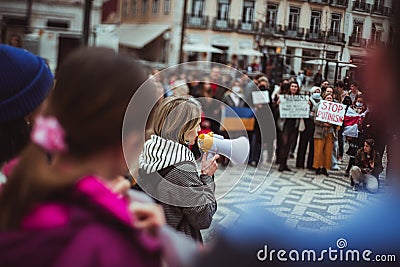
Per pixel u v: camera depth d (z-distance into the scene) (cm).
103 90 81
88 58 82
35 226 75
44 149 80
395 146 141
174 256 85
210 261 99
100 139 82
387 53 122
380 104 132
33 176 78
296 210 216
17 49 141
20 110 130
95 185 78
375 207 144
